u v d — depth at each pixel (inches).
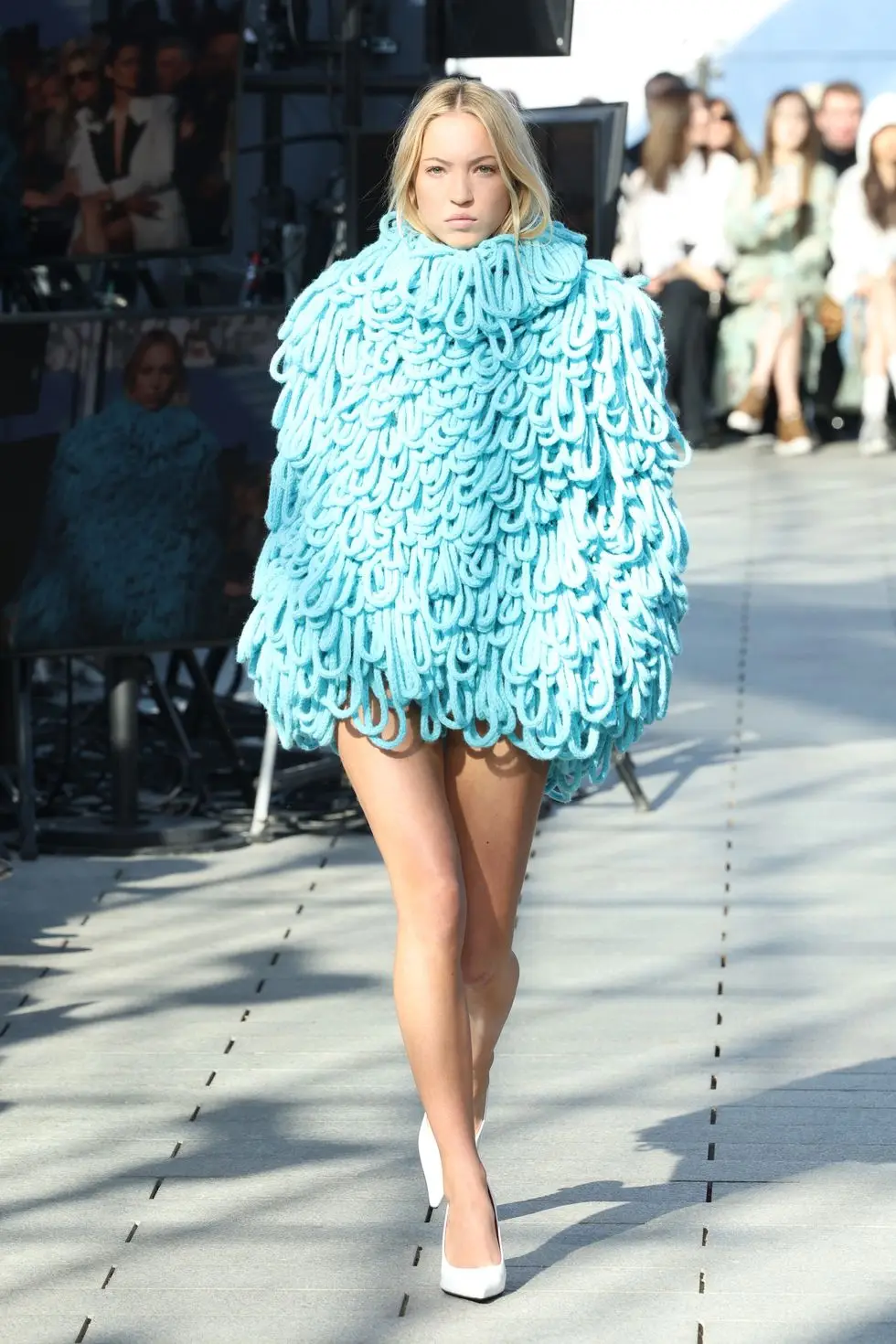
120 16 526.6
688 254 1189.7
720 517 1024.9
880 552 935.0
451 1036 308.0
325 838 564.4
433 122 308.2
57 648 531.5
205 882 527.5
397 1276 320.2
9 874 532.4
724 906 500.4
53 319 512.4
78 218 537.3
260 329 528.1
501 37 626.8
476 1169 312.2
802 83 1235.2
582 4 1225.4
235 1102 390.6
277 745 567.5
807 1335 299.4
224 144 539.5
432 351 305.7
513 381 307.7
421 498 307.1
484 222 309.1
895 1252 325.1
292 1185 354.0
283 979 456.8
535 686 310.5
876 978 449.7
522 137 310.7
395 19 639.1
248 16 629.9
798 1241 329.1
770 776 613.9
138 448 525.7
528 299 307.0
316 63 638.5
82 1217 343.0
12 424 515.5
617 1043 415.8
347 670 309.1
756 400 1202.6
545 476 309.7
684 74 1236.5
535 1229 334.6
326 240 650.8
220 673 756.6
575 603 310.7
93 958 472.1
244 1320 307.6
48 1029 429.7
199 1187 354.3
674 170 1178.0
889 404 1256.2
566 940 478.0
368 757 313.0
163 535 531.5
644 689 318.3
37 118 531.2
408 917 307.6
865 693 708.0
